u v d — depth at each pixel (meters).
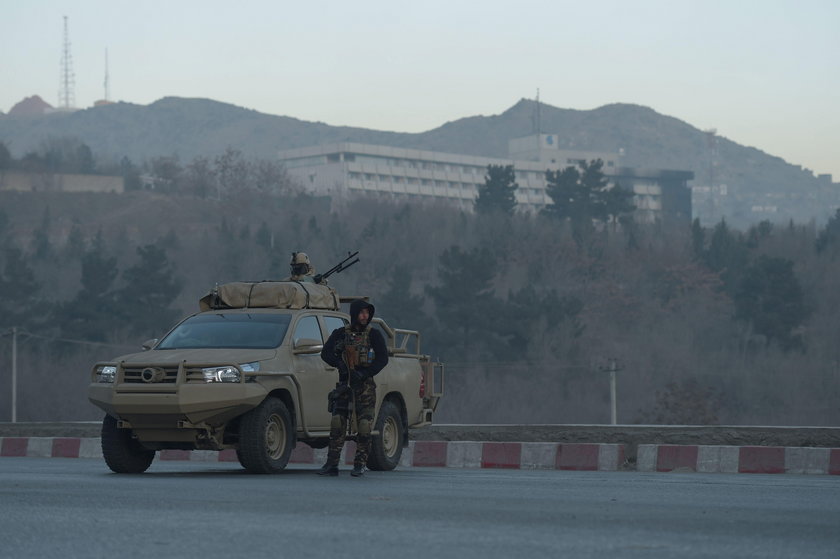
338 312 21.19
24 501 12.84
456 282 154.12
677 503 13.10
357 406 17.89
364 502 12.84
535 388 151.00
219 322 19.69
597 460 23.73
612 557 8.92
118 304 162.88
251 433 18.09
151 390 17.84
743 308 177.00
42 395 151.75
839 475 21.98
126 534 10.08
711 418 125.75
